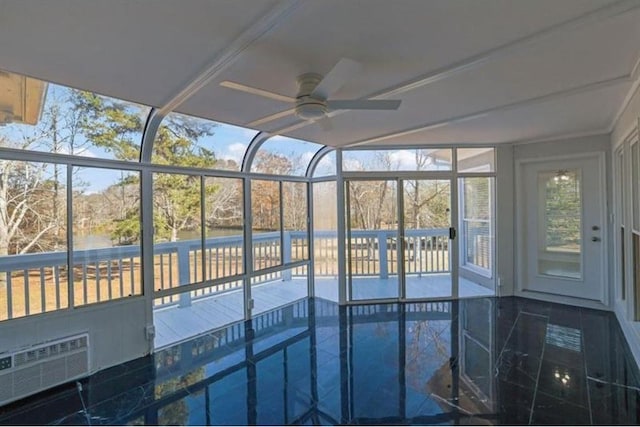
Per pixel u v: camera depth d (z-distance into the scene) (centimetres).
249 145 426
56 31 165
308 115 231
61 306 287
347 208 490
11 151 258
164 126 345
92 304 303
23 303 269
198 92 248
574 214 448
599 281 430
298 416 231
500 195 488
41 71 210
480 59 206
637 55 206
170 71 212
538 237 477
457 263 491
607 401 236
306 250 524
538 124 371
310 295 523
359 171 484
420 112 311
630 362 292
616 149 376
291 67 212
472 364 296
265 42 182
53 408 244
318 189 520
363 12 157
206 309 467
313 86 222
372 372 287
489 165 497
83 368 287
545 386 258
